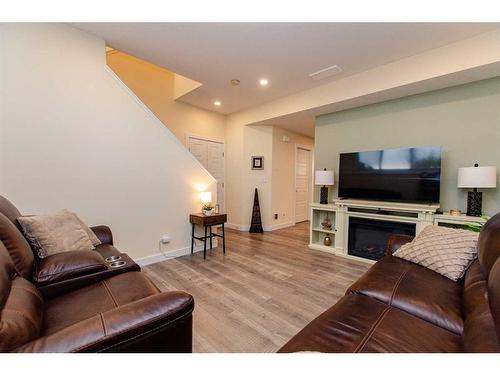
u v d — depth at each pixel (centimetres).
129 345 77
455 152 278
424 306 115
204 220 310
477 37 228
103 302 120
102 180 254
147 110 289
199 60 291
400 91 292
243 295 214
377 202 307
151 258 295
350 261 309
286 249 363
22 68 204
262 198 510
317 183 371
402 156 294
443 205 287
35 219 159
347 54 268
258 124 492
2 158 196
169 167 311
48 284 125
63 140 228
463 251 148
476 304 101
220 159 528
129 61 401
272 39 244
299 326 169
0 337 63
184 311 90
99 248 189
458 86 274
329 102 344
